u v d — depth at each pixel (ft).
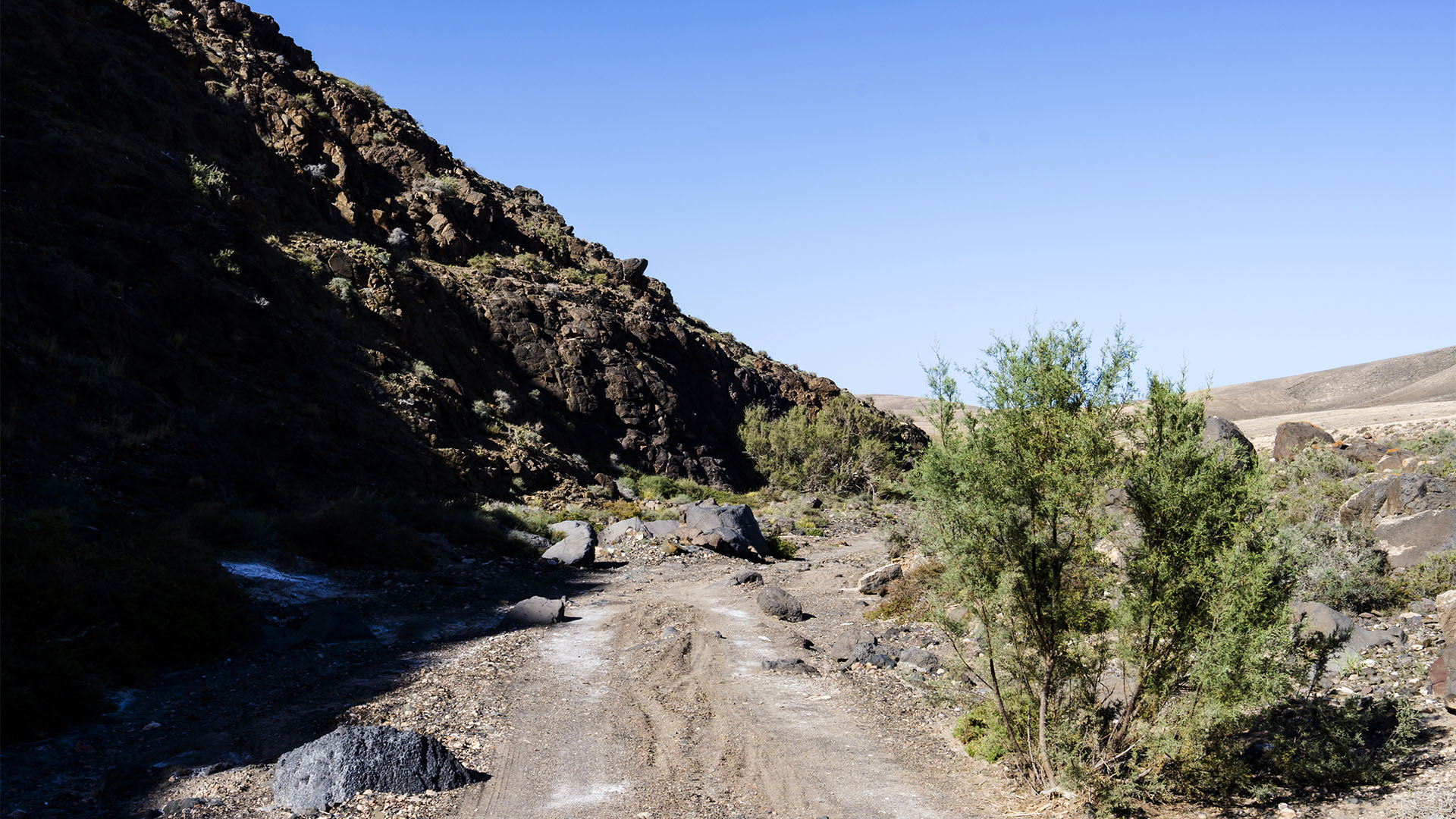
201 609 42.68
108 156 100.58
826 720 33.12
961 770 27.40
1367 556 41.50
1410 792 21.33
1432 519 43.01
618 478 148.66
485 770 26.73
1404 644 34.06
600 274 208.95
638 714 33.45
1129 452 23.70
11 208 83.97
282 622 48.14
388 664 41.14
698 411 183.42
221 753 27.81
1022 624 25.05
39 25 113.60
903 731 31.91
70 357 73.36
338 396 101.24
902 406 572.51
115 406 72.69
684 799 24.79
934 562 54.65
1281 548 22.62
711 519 99.14
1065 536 24.54
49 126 97.81
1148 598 22.75
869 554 97.76
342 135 170.71
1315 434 87.45
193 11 169.27
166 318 88.94
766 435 180.86
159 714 32.53
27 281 75.66
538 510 107.34
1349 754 23.40
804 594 67.41
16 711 29.19
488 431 124.36
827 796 25.21
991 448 24.14
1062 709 25.36
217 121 131.75
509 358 151.64
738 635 49.80
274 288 106.01
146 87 122.21
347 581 61.26
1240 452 23.47
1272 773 24.22
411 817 22.94
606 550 90.53
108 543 50.29
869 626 52.90
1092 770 23.45
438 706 33.53
